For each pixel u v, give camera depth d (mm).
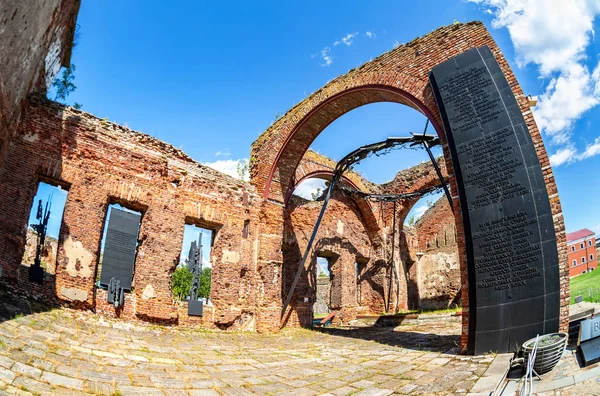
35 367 6590
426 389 7715
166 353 9812
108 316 12039
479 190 10883
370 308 25266
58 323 9867
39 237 11391
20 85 10211
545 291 9672
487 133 11094
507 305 10008
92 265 12031
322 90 17188
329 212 23594
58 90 15656
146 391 6824
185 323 13883
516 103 11023
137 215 13641
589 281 28891
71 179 12117
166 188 14328
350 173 25406
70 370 6961
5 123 10078
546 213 10031
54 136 12008
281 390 7828
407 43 14117
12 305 9445
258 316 16219
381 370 9438
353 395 7594
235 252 16125
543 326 9516
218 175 16312
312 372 9305
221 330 14852
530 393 6516
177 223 14367
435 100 12469
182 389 7215
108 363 7965
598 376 6652
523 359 7945
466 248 10875
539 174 10312
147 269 13234
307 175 22938
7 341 7258
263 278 16875
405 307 26562
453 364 9383
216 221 15711
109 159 13047
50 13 10031
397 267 26609
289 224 20891
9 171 10914
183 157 15188
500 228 10422
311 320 20672
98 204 12531
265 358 10750
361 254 25234
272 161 18141
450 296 28797
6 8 7422
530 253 9984
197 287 14625
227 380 8148
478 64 11773
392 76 14188
